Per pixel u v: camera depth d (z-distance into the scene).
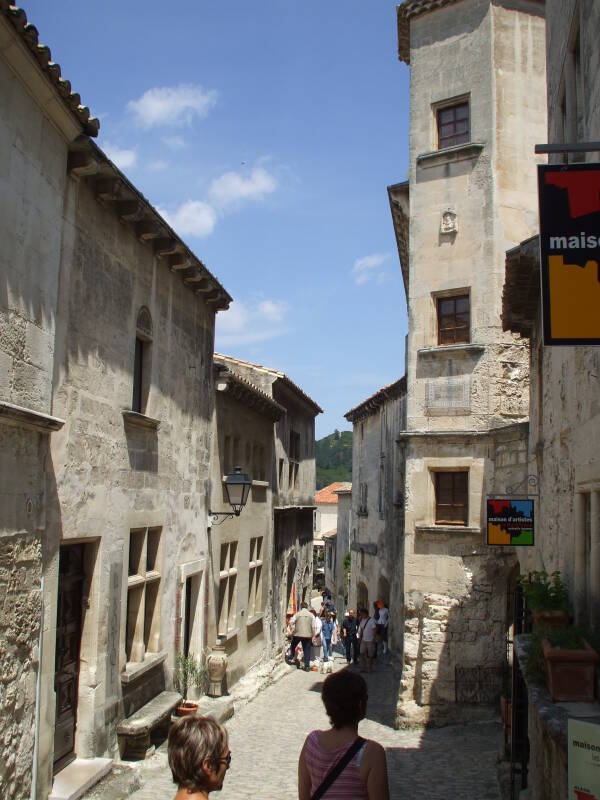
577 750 4.19
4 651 6.79
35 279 7.49
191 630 13.84
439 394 15.73
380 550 26.02
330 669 21.53
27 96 7.26
